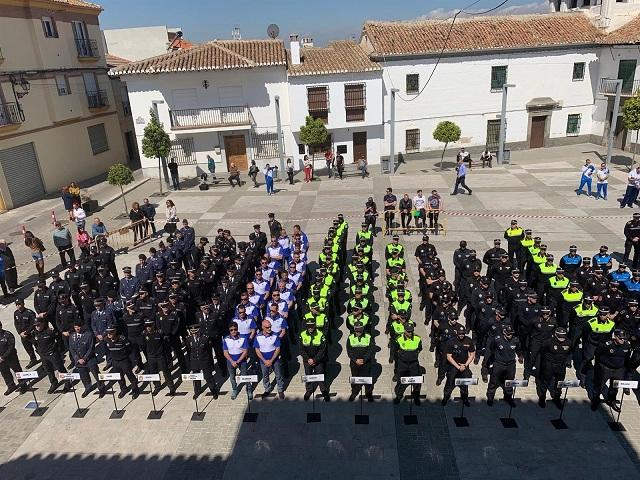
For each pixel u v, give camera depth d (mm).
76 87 29875
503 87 27422
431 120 30250
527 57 29812
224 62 27516
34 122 26422
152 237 20359
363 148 30000
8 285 16000
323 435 9281
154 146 25406
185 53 28703
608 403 9742
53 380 11086
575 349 11383
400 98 29453
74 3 29469
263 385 10656
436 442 8992
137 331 10953
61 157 28750
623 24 29984
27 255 19281
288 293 11883
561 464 8414
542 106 30969
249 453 8961
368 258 14008
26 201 26188
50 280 16953
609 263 12875
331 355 11711
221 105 28547
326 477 8359
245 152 29703
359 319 10062
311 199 24266
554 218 19828
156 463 8883
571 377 10617
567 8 33969
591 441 8898
